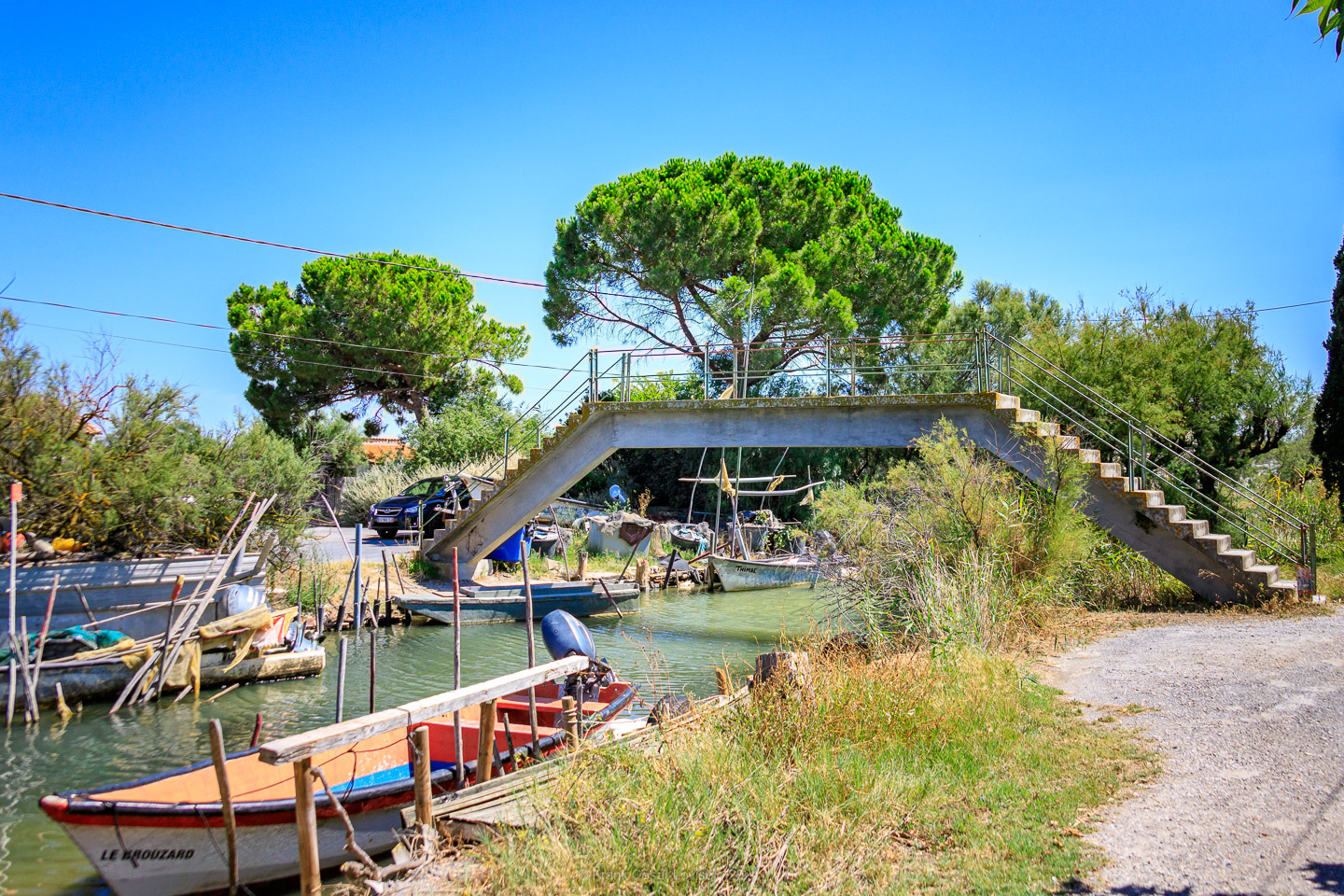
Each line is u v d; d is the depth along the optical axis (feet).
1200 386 65.36
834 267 100.17
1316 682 29.14
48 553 43.14
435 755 28.81
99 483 46.47
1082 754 22.82
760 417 57.36
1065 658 35.53
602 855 17.13
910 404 53.11
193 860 21.30
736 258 99.35
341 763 26.99
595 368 62.75
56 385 47.26
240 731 35.76
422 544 72.84
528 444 108.06
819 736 23.29
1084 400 65.21
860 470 116.67
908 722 24.06
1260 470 76.48
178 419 52.44
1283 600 44.21
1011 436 50.70
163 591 44.24
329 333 113.09
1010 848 17.24
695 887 16.42
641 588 79.51
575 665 25.43
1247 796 19.29
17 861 23.25
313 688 43.37
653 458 126.41
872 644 34.55
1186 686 29.68
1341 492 53.93
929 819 18.94
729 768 20.77
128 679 40.06
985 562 40.70
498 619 63.21
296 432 117.19
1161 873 15.79
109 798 21.34
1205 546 46.78
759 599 78.74
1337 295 53.01
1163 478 52.49
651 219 97.04
